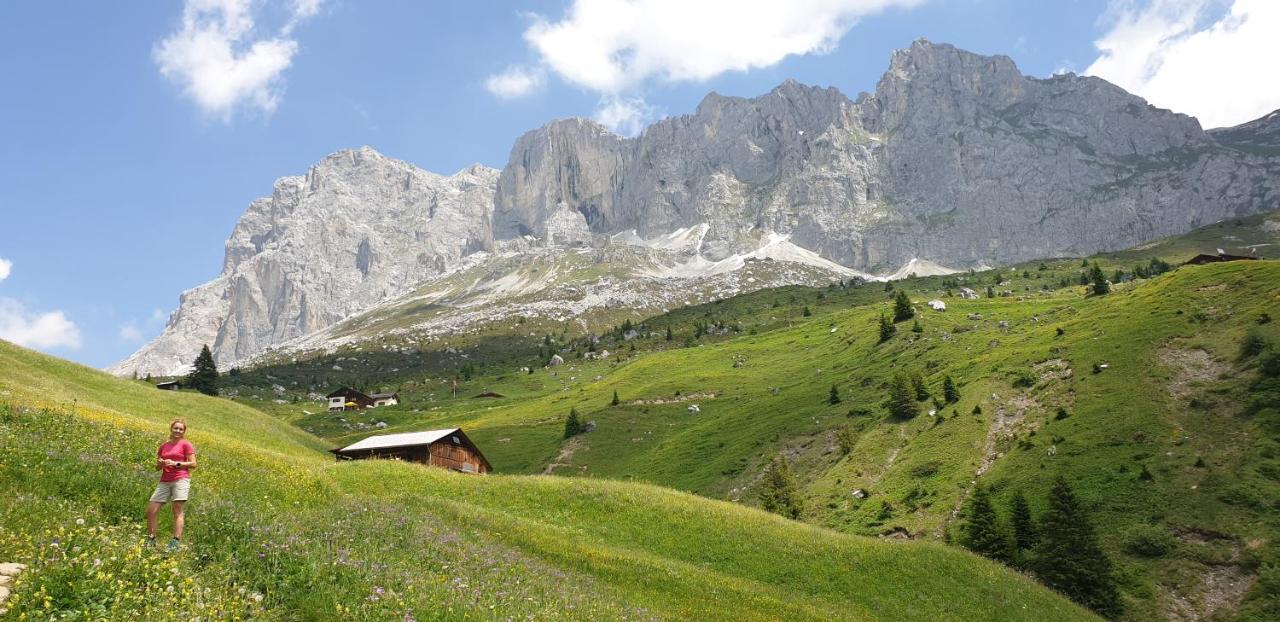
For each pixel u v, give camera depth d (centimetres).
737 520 5322
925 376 13675
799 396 15300
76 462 2559
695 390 18838
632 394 19262
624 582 3650
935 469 9862
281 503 3291
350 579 2123
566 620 2411
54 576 1546
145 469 2866
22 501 2050
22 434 2858
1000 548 7412
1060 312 15250
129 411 6838
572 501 5388
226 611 1692
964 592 4838
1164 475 7981
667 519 5212
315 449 8906
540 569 3281
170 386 19312
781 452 12731
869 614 4334
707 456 13750
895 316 18925
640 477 13662
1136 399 9400
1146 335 10781
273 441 8081
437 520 3797
